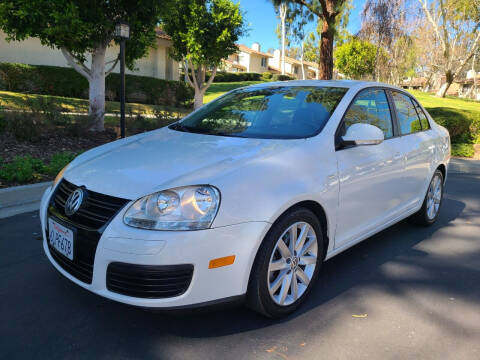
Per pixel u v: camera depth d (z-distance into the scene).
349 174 2.96
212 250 2.16
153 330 2.43
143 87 18.89
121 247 2.13
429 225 4.62
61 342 2.30
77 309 2.64
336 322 2.59
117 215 2.20
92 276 2.25
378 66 19.50
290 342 2.36
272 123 3.21
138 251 2.10
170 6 8.91
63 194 2.61
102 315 2.58
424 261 3.64
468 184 7.11
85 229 2.27
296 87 3.67
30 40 17.20
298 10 11.82
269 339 2.38
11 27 7.71
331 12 10.93
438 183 4.65
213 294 2.21
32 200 4.86
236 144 2.85
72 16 7.28
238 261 2.23
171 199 2.18
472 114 11.71
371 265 3.51
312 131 3.01
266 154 2.62
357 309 2.77
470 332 2.54
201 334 2.41
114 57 19.45
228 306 2.31
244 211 2.25
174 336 2.38
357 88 3.48
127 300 2.16
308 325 2.54
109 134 8.95
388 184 3.51
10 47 16.73
